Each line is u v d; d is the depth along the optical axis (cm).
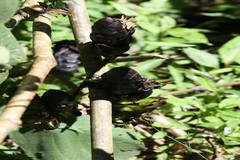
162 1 179
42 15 93
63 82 126
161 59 143
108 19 87
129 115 93
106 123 86
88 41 99
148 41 155
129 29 87
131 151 101
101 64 92
